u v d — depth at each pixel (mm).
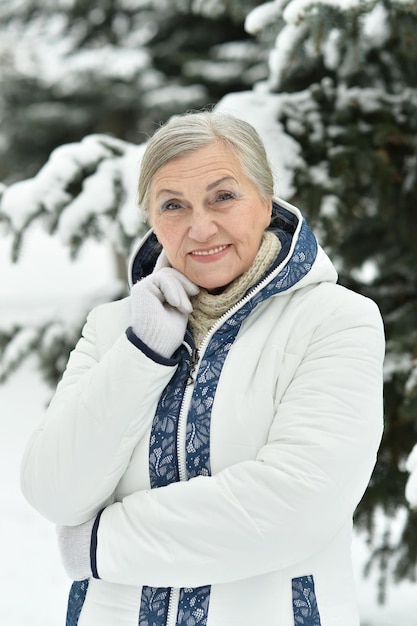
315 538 1287
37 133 8312
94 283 13453
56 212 3027
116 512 1364
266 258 1460
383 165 3064
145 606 1379
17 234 3043
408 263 3527
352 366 1357
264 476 1288
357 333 1390
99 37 8695
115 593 1411
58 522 1389
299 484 1276
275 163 2885
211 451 1370
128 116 8547
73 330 3682
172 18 7652
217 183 1409
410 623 3367
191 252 1453
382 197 3105
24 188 3078
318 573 1373
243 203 1439
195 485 1312
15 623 3750
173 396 1423
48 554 4605
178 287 1429
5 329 3703
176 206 1451
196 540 1288
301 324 1425
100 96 8203
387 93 3279
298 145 2988
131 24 8352
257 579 1349
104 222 2994
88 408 1361
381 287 3555
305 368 1380
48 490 1375
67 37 8781
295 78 3578
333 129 3082
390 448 3129
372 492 3133
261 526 1273
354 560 3883
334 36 2859
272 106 3107
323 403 1331
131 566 1321
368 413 1339
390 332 3170
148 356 1369
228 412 1378
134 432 1383
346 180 2943
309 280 1441
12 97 8445
